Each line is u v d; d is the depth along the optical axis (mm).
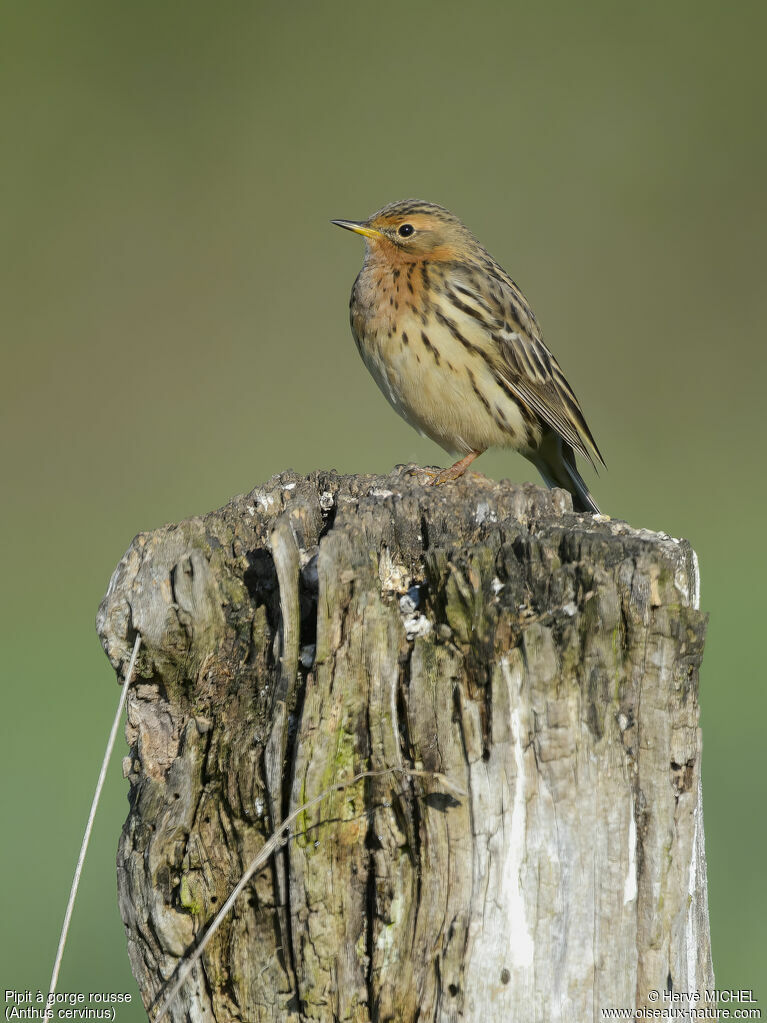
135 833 6836
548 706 6305
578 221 31547
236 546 7383
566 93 33625
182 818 6773
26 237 30000
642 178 32188
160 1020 6629
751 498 23906
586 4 34750
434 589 6598
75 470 25672
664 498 24000
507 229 31359
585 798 6348
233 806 6719
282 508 7770
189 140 32188
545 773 6336
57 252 29891
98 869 12359
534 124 33000
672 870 6520
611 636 6395
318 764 6520
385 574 6965
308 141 32594
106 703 16156
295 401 27609
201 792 6797
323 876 6543
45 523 23922
